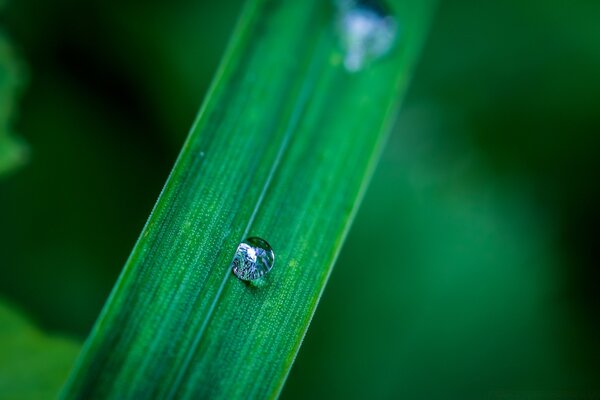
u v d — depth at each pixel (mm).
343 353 99
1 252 97
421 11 91
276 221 81
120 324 77
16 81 98
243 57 85
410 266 101
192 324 78
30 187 99
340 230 82
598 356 100
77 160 100
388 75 88
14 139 96
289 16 87
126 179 101
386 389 99
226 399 77
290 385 98
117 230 100
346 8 88
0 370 87
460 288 101
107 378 76
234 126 82
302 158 83
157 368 77
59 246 98
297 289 79
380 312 100
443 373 99
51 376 87
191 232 79
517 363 100
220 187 80
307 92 85
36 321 90
